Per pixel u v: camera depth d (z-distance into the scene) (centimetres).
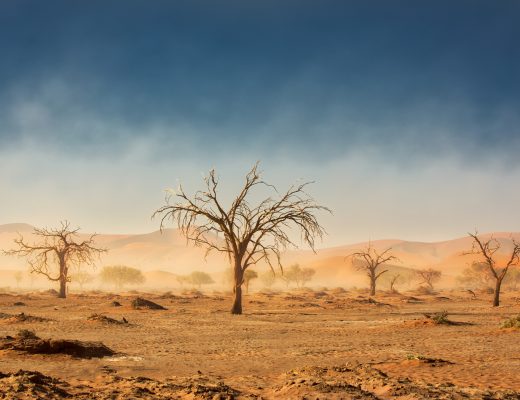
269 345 2505
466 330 3109
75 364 1764
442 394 1187
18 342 1955
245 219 4716
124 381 1357
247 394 1227
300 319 4188
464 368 1666
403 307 6094
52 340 1948
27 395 1055
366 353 2164
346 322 3894
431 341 2600
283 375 1567
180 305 6231
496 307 5988
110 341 2623
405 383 1341
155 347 2405
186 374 1638
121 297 7775
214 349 2347
